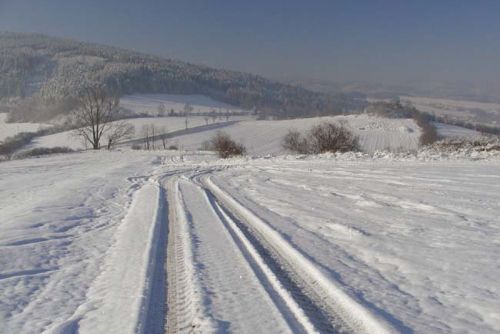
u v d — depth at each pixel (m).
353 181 15.92
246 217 11.25
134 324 4.81
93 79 187.12
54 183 22.89
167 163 37.69
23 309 5.60
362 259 6.96
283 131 96.56
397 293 5.43
